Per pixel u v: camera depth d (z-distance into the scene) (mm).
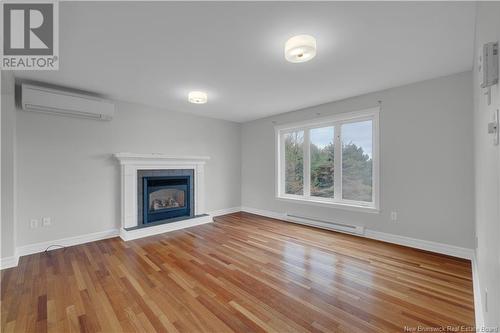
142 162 3932
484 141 1436
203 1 1558
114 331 1603
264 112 4738
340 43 2117
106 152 3703
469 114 2729
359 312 1787
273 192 5043
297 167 4703
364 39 2049
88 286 2188
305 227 4234
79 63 2486
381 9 1653
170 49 2215
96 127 3604
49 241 3170
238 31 1927
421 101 3072
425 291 2066
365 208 3596
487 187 1334
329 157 4180
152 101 3930
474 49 2170
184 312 1802
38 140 3102
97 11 1650
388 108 3355
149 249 3156
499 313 948
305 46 1923
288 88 3309
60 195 3270
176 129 4598
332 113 3994
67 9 1620
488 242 1323
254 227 4250
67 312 1806
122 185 3742
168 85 3168
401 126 3242
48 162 3178
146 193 4008
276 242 3408
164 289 2131
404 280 2264
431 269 2490
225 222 4629
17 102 2936
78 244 3387
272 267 2576
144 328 1630
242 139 5734
